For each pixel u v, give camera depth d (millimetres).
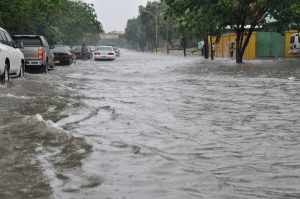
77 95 12148
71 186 4438
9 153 5598
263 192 4426
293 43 41250
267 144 6547
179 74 21531
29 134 6602
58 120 8023
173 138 6844
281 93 13188
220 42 51812
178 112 9414
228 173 5074
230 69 25422
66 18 58875
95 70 25312
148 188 4438
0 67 13633
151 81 17219
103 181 4609
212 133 7297
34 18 31906
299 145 6504
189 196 4230
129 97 11883
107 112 9023
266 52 43375
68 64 32281
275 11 32469
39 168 5000
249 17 33375
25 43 21531
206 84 16047
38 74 20312
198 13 36125
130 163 5270
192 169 5164
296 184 4703
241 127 7836
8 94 11594
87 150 5809
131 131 7262
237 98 11969
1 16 25844
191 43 91688
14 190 4289
